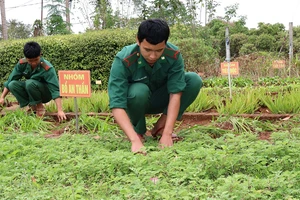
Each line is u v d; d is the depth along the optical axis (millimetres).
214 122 2875
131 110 2305
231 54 11094
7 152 2221
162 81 2361
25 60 3312
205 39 8219
